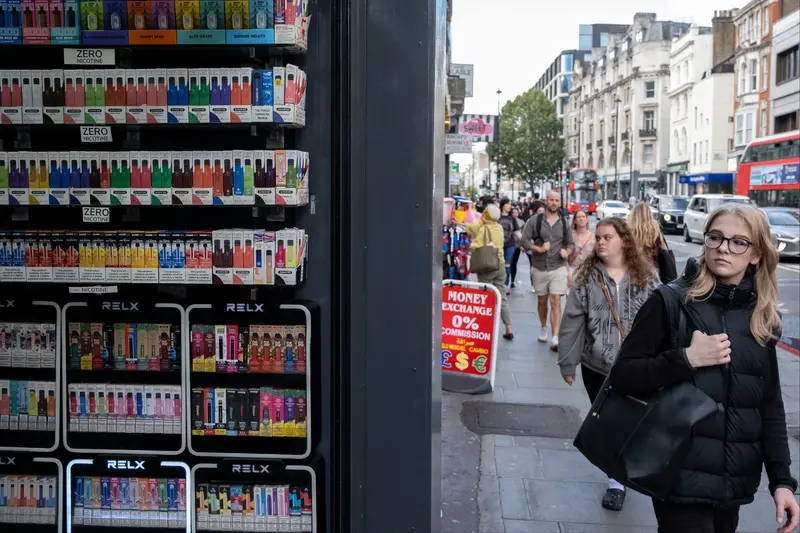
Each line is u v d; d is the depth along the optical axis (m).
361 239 2.65
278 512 3.02
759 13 56.59
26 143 3.03
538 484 5.46
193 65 2.97
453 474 5.64
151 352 3.04
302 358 2.97
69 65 2.94
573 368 4.91
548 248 9.87
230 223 3.04
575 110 120.62
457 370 7.87
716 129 65.69
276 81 2.79
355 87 2.62
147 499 3.07
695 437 2.73
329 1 2.88
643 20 91.50
